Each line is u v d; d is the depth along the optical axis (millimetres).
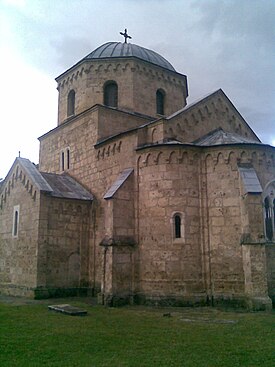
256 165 20625
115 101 29141
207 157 21016
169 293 19516
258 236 18234
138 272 20750
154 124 22812
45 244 23234
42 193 23594
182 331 12555
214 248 19906
